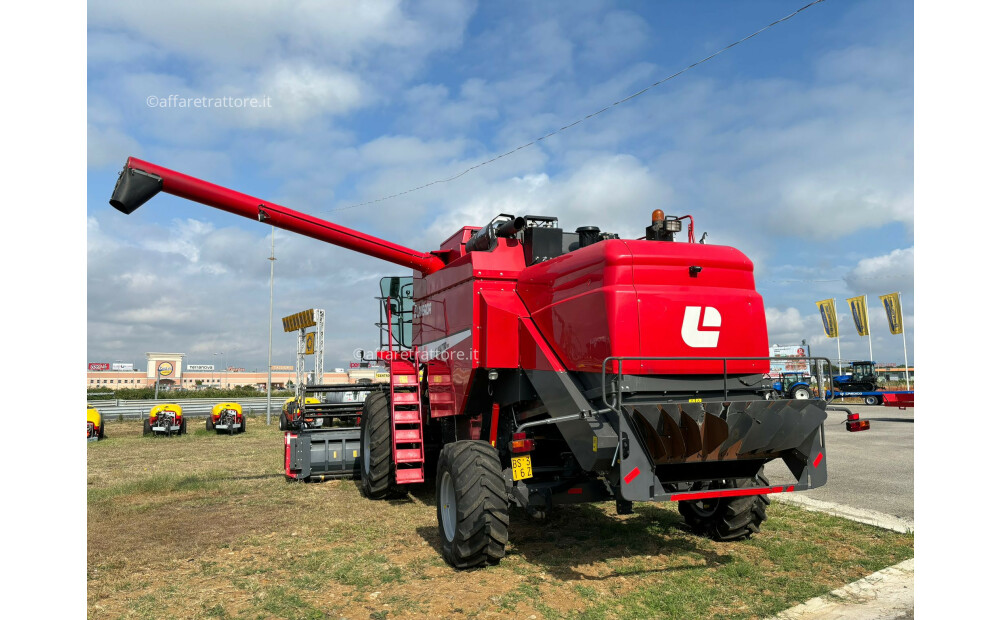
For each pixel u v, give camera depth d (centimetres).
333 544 600
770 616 411
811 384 532
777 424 451
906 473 959
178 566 540
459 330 663
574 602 441
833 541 586
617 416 440
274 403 3291
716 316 493
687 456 440
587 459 458
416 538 619
